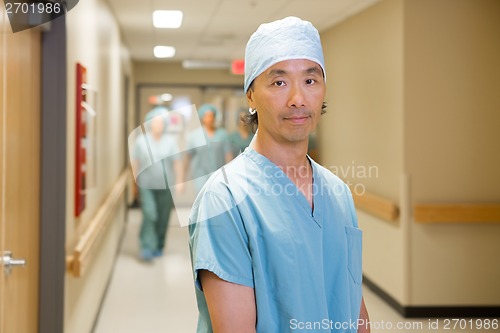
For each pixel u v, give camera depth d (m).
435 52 1.92
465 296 1.93
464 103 1.95
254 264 0.53
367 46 1.62
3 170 1.02
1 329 1.02
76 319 1.57
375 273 1.70
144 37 1.73
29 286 1.28
